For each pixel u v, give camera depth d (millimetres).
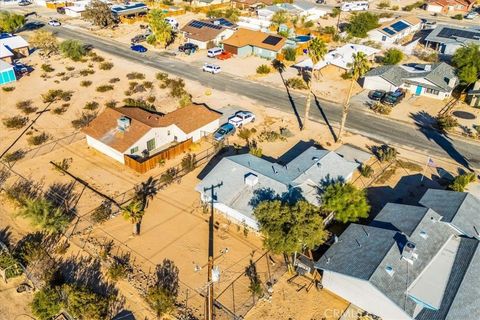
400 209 39719
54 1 129500
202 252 38625
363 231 36812
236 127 59281
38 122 60344
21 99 67000
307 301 34156
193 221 42281
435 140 58688
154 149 53375
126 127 51938
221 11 121188
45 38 88938
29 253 36844
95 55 86812
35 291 34281
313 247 35781
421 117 65125
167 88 72438
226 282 35625
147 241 39625
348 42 100062
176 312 32844
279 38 89625
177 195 46031
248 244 39719
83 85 72250
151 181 48188
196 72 80250
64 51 84688
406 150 56000
